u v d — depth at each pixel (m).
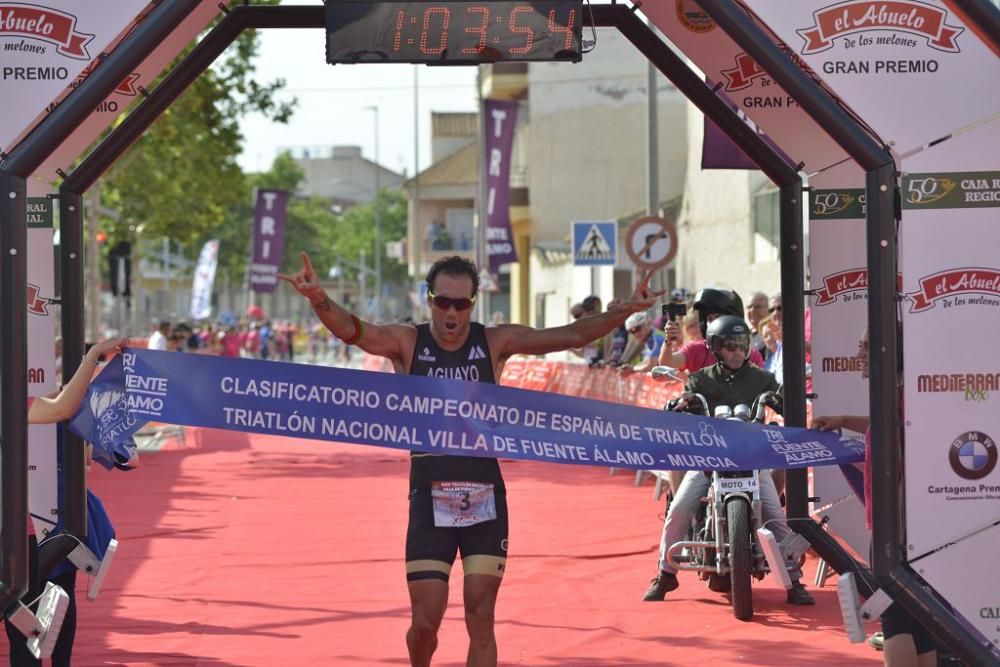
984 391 6.23
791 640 7.99
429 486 6.16
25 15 6.40
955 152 6.34
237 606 9.18
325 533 12.48
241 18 8.44
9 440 6.16
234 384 6.57
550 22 7.37
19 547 6.19
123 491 16.05
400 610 9.02
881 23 6.44
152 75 8.06
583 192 41.84
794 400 8.44
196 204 40.34
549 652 7.79
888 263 6.21
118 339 6.61
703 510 9.24
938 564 6.21
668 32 8.43
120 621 8.71
